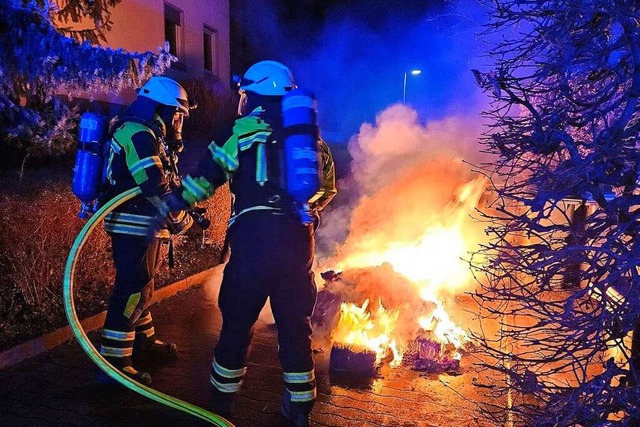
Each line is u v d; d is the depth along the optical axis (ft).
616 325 6.88
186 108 11.59
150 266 11.16
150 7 31.86
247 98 9.41
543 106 8.17
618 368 6.88
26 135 19.52
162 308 17.08
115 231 10.81
